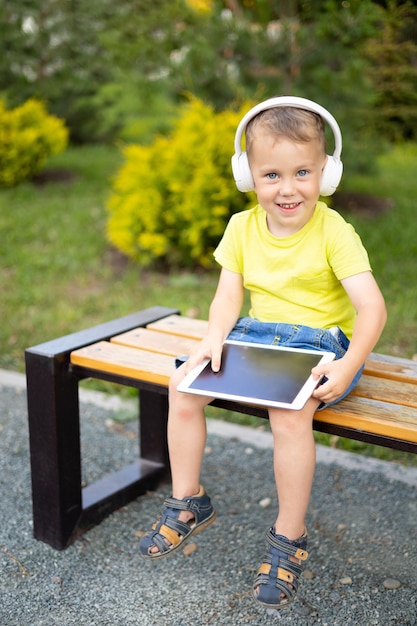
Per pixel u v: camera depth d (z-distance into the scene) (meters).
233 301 2.12
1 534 2.37
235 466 2.85
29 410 2.24
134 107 8.77
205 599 2.07
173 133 5.54
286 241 1.99
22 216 6.75
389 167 9.27
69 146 10.99
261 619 1.98
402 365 2.23
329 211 2.00
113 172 8.68
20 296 4.82
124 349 2.28
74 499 2.32
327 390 1.76
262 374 1.86
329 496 2.62
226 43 5.86
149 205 5.23
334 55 5.87
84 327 4.32
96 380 3.66
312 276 1.97
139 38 6.76
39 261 5.53
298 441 1.79
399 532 2.40
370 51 8.57
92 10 9.71
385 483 2.71
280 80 6.20
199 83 6.13
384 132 10.27
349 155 6.90
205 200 5.09
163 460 2.71
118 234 5.36
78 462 2.31
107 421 3.25
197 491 2.01
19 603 2.05
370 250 5.51
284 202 1.87
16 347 4.07
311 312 2.01
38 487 2.29
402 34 8.80
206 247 5.33
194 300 4.70
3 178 7.88
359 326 1.86
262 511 2.53
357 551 2.29
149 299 4.75
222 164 5.15
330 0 5.45
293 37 5.79
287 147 1.81
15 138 7.83
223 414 3.31
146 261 5.35
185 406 1.93
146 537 1.94
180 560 2.25
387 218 6.49
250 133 1.87
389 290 4.75
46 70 10.41
